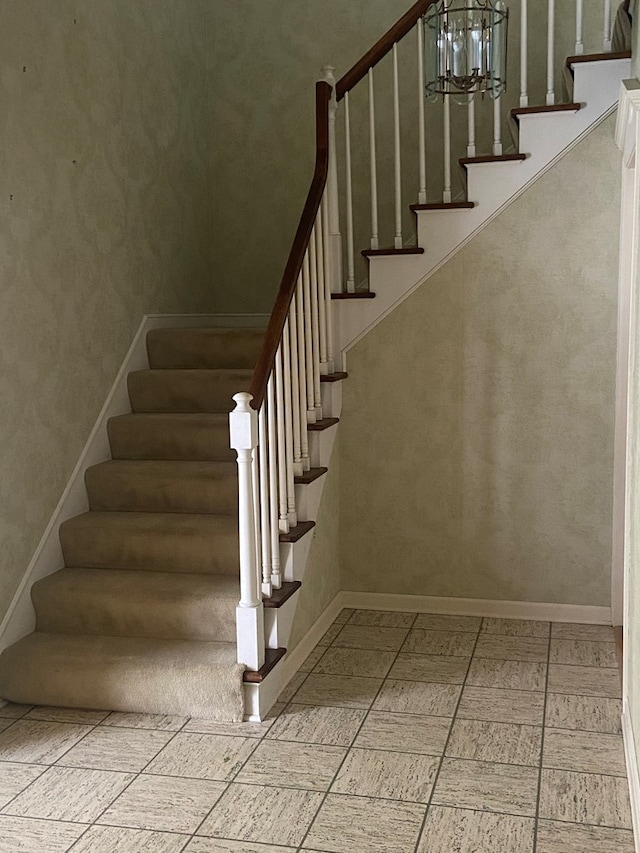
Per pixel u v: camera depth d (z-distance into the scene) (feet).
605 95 13.39
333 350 14.97
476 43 11.10
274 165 18.49
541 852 8.46
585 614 14.75
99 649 11.88
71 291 13.65
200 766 10.18
